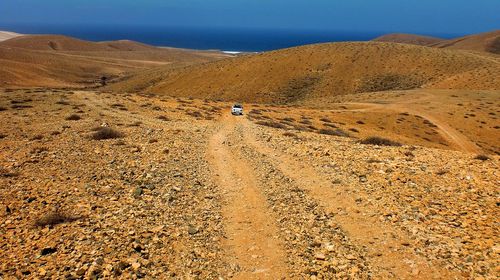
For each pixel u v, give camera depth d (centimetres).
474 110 7031
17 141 2197
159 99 5453
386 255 983
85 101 4362
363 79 12231
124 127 2833
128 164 1831
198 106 5159
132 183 1570
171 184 1590
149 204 1352
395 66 12812
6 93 4759
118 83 15050
